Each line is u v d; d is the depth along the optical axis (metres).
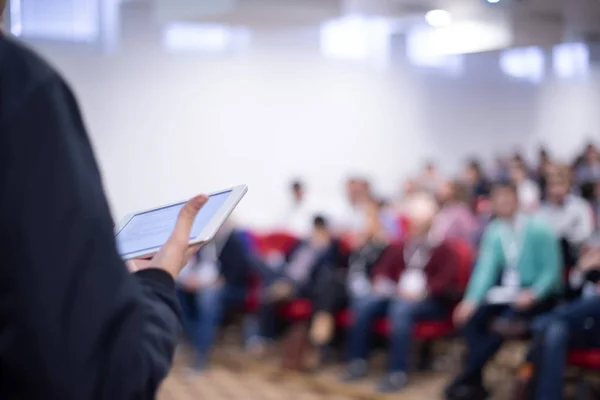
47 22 7.97
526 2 6.62
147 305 0.70
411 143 10.57
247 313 5.86
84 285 0.60
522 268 4.25
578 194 5.98
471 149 11.15
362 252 5.22
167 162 8.73
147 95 8.58
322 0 6.36
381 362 5.40
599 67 11.23
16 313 0.58
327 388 4.99
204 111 8.93
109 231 0.63
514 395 3.84
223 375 5.51
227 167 9.11
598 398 3.88
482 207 7.05
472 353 4.31
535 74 11.55
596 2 6.55
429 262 4.80
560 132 11.80
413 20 7.50
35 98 0.62
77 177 0.62
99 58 8.27
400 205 7.22
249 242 5.92
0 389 0.60
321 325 5.14
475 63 11.11
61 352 0.58
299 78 9.59
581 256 4.35
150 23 8.54
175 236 0.78
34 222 0.59
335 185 9.88
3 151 0.60
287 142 9.52
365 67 10.11
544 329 3.76
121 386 0.61
